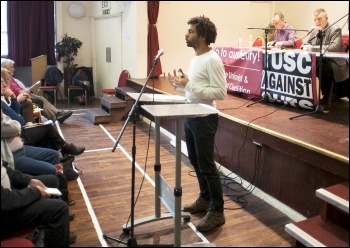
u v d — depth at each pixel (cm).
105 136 495
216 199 256
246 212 288
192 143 264
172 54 666
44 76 736
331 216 227
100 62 797
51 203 201
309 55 346
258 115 351
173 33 661
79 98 741
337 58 362
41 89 706
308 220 230
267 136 295
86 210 285
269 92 401
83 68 782
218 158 379
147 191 321
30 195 194
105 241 243
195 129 241
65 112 556
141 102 250
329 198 217
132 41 640
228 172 364
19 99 338
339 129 298
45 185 238
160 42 654
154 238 247
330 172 244
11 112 295
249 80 429
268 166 307
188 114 197
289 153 273
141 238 247
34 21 759
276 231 260
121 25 680
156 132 248
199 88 243
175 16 657
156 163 254
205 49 251
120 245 238
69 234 222
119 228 260
